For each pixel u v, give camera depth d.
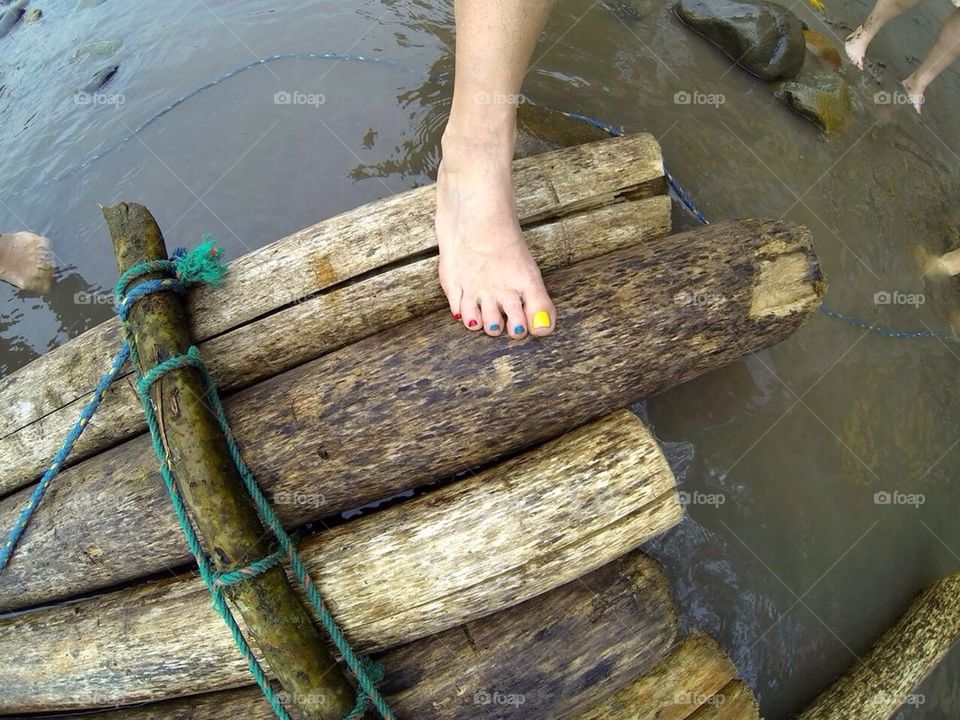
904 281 0.88
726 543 0.71
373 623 0.54
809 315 0.65
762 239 0.63
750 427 0.76
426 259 0.65
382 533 0.55
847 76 1.06
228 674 0.56
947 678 0.71
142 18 1.15
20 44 1.17
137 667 0.56
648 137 0.74
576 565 0.55
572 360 0.58
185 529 0.53
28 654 0.58
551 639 0.56
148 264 0.62
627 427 0.58
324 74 1.02
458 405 0.57
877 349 0.82
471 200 0.60
